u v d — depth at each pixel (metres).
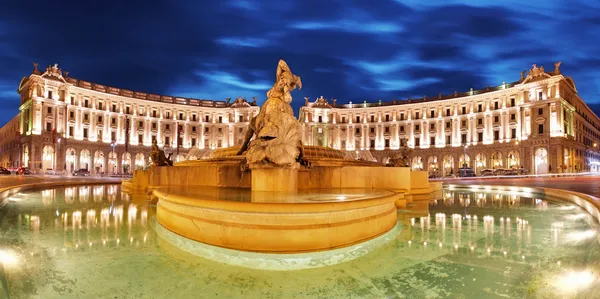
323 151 13.43
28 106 69.69
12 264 4.19
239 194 6.66
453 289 3.76
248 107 93.12
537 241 5.82
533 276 4.06
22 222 7.20
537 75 68.06
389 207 6.91
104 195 13.10
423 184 13.39
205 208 5.51
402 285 3.90
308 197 6.09
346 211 5.46
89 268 4.38
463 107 80.81
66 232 6.29
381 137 90.94
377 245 5.61
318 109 93.44
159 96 88.19
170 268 4.43
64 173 62.16
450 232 6.61
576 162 72.19
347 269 4.45
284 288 3.82
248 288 3.82
